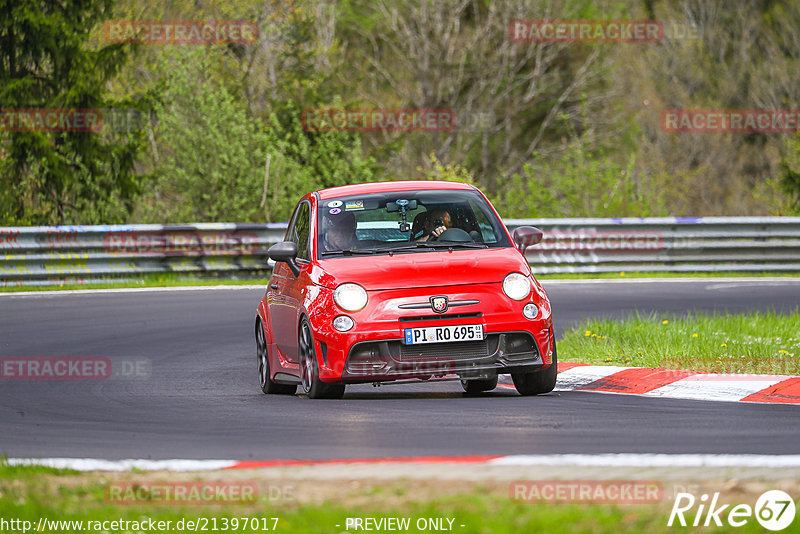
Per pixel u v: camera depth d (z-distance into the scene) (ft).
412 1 633.61
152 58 455.22
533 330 110.73
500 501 63.36
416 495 65.26
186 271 270.87
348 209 123.13
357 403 112.16
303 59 465.47
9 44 361.10
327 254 118.52
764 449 81.92
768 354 138.62
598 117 645.92
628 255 286.05
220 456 84.84
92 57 363.76
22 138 345.10
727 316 178.29
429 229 120.57
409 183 128.06
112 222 352.28
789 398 109.81
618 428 92.99
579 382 125.39
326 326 110.73
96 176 358.43
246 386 133.18
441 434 91.45
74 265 260.42
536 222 281.95
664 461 75.20
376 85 644.69
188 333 183.32
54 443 94.38
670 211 633.20
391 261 114.21
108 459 85.25
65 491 70.03
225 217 330.75
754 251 290.56
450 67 634.02
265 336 128.57
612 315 198.70
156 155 368.68
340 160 371.56
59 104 357.00
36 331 186.70
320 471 73.26
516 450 83.05
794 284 258.16
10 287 252.62
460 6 629.92
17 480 74.54
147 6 486.79
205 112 334.24
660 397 113.70
